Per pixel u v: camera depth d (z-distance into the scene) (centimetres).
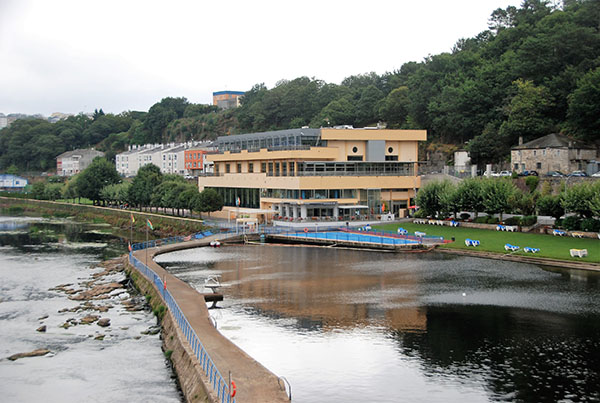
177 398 4894
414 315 6706
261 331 6144
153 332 6706
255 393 4212
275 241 13362
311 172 14938
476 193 12625
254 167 17325
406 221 14612
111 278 9931
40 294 8850
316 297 7619
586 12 16800
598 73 13912
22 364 5794
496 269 9269
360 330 6159
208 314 6391
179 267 10125
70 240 15625
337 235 12962
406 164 16138
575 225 10988
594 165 13850
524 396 4553
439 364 5197
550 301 7188
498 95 17325
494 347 5603
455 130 18475
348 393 4622
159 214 19262
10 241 15388
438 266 9644
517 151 14975
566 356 5347
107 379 5359
